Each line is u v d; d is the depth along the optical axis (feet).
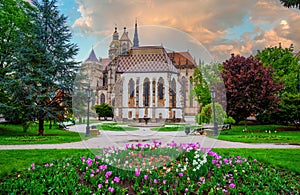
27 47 49.32
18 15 59.11
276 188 14.57
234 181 15.19
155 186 13.41
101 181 14.24
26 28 54.80
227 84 54.34
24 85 46.88
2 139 40.60
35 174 16.56
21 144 35.12
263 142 36.70
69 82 48.26
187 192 13.14
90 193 13.14
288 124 67.10
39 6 51.65
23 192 13.67
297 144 34.91
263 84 55.11
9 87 47.55
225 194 13.47
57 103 51.13
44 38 50.67
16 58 50.62
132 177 14.07
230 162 18.58
